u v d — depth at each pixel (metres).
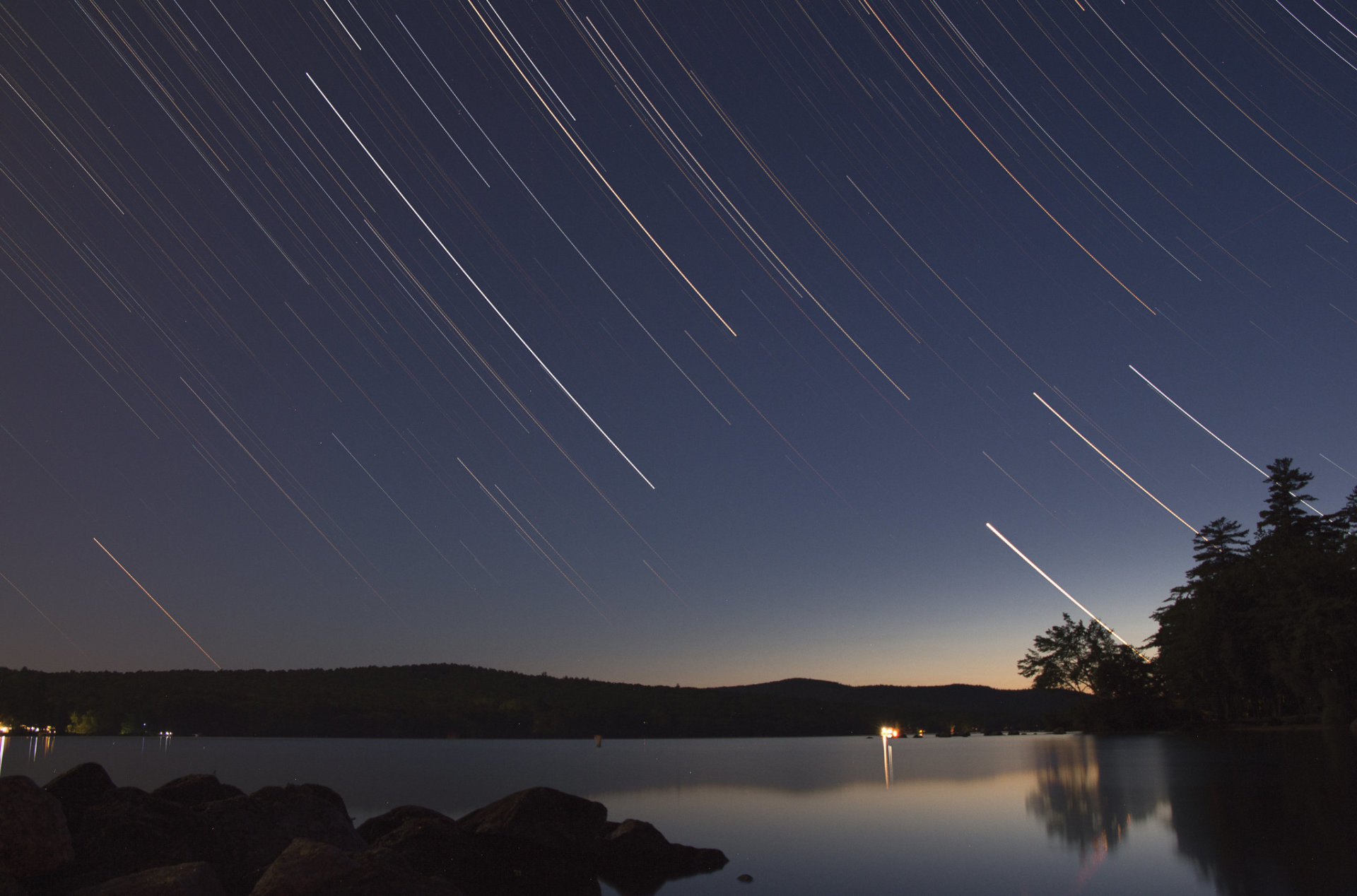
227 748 70.44
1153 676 80.94
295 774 38.38
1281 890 10.94
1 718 103.56
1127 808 20.31
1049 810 20.80
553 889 12.94
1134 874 12.53
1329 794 21.02
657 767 44.78
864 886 12.62
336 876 9.62
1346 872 11.91
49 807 10.41
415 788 31.19
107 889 8.84
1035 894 11.59
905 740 94.44
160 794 14.59
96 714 106.12
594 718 134.50
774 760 50.38
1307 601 60.22
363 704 126.19
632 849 15.06
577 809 16.20
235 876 11.51
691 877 13.68
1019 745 61.00
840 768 41.00
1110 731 78.25
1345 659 57.16
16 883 9.21
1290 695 66.00
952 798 24.64
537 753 65.25
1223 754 38.03
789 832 18.48
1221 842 14.83
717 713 143.00
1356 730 48.53
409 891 9.55
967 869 13.55
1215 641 66.81
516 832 15.34
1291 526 75.50
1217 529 80.50
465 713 129.00
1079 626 86.38
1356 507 74.00
